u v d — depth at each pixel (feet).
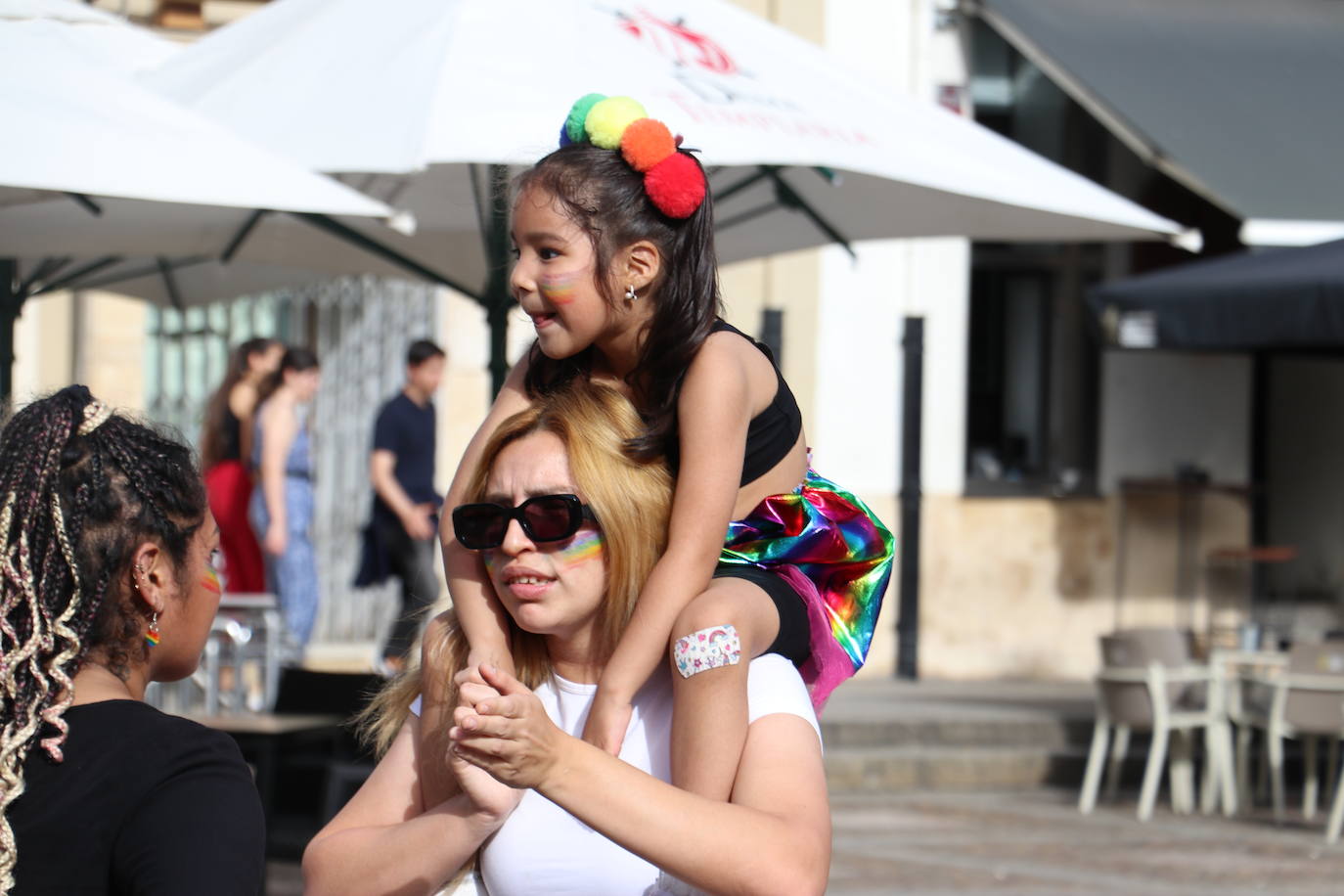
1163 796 53.11
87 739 11.03
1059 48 61.36
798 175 30.25
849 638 14.06
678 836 11.50
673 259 12.98
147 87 27.76
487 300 29.78
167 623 11.89
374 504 49.70
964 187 26.18
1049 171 29.84
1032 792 53.21
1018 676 66.85
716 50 26.40
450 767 12.56
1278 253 54.60
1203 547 68.59
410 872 12.60
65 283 37.42
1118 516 67.87
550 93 23.06
